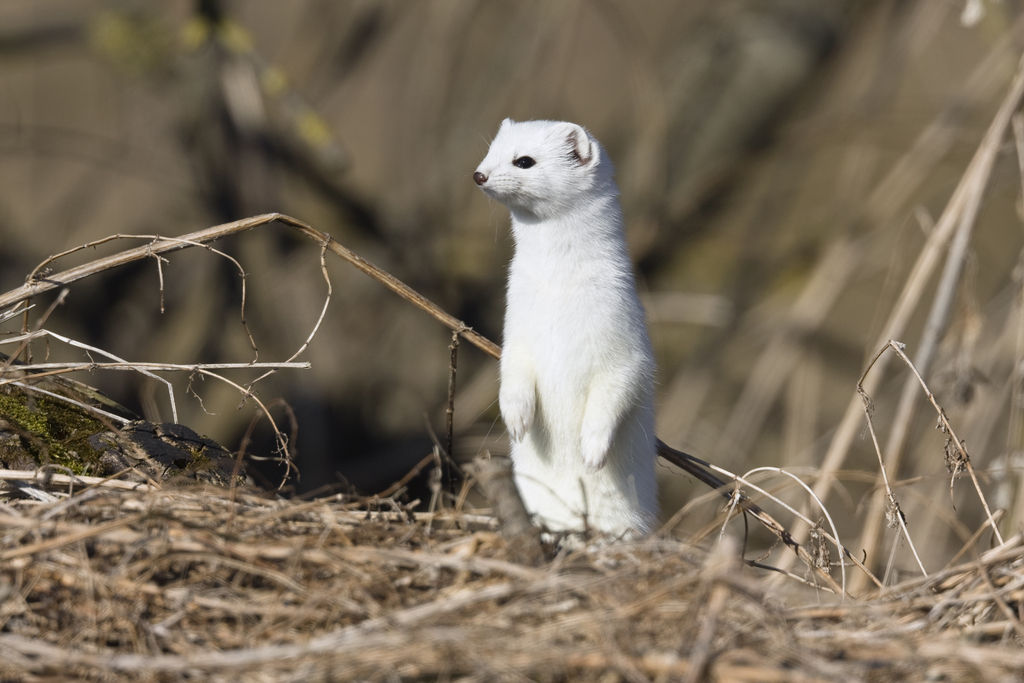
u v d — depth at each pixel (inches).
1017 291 356.5
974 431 374.6
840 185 576.4
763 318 553.6
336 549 201.5
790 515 462.9
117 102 658.8
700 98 562.3
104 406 279.9
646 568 197.3
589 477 267.3
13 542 197.0
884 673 180.9
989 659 178.2
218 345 561.0
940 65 626.2
